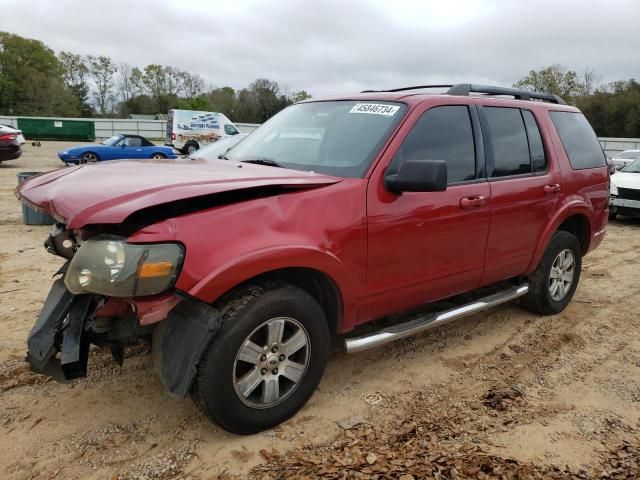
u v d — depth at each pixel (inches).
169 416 121.3
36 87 2615.7
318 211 113.7
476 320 188.5
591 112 2309.3
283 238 107.3
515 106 169.2
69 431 114.9
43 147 1278.3
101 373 139.3
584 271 263.9
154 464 105.3
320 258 112.3
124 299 99.6
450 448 112.4
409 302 139.1
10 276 223.9
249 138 167.6
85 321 102.6
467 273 150.6
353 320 126.8
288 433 116.3
